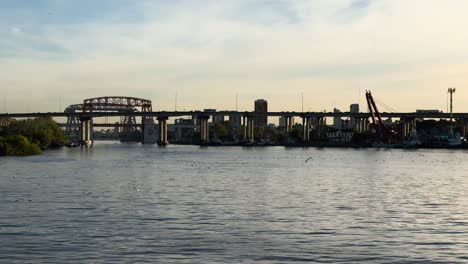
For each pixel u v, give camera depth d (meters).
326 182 103.38
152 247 45.41
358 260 42.16
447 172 133.50
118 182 100.69
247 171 133.00
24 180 103.69
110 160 184.88
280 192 84.75
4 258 42.09
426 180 109.62
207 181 104.00
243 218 59.00
